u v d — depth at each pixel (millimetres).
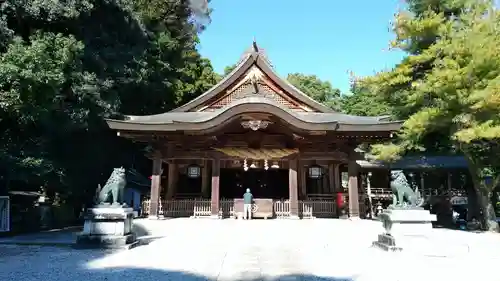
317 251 10172
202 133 19328
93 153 21219
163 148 20016
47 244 11258
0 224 14305
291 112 19047
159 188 19562
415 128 18250
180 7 30562
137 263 8258
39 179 16531
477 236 15359
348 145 20406
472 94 15969
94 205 10945
